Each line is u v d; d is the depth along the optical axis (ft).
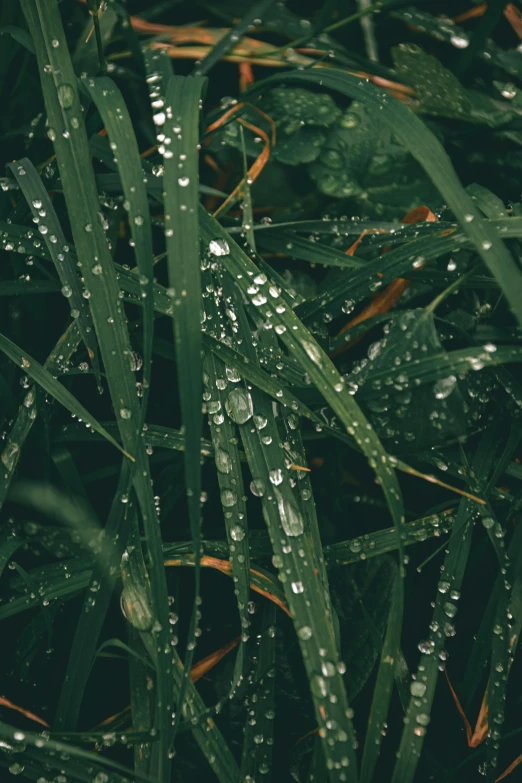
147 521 1.21
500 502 1.37
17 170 1.32
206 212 1.27
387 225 1.39
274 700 1.31
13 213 1.36
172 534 1.36
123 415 1.24
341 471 1.39
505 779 1.30
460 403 1.28
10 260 1.39
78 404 1.26
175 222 1.21
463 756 1.31
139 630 1.25
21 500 1.33
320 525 1.38
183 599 1.36
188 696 1.25
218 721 1.31
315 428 1.37
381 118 1.26
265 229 1.38
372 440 1.21
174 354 1.39
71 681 1.24
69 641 1.32
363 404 1.29
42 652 1.32
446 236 1.27
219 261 1.27
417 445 1.29
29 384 1.34
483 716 1.30
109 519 1.25
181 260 1.20
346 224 1.38
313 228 1.39
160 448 1.37
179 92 1.26
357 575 1.36
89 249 1.25
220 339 1.28
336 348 1.33
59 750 1.19
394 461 1.21
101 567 1.24
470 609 1.38
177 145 1.23
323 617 1.20
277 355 1.28
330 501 1.39
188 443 1.18
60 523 1.33
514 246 1.36
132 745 1.29
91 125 1.36
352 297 1.30
